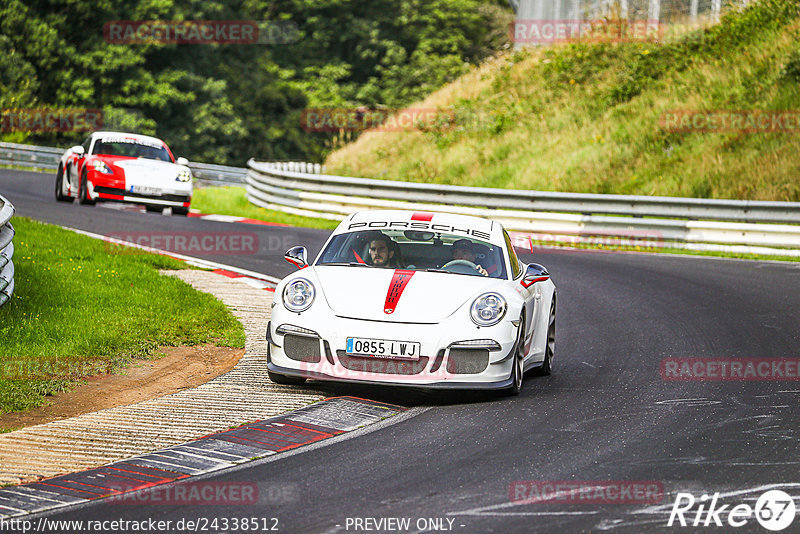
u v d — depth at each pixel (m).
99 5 153.88
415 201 74.56
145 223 59.97
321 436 21.20
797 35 91.62
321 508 16.50
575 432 21.88
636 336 34.94
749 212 63.19
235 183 121.31
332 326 24.28
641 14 111.69
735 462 19.56
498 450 20.27
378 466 19.02
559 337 34.94
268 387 25.56
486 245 28.36
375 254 27.59
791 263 56.72
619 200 67.56
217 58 179.62
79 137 154.50
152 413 22.75
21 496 17.00
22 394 23.44
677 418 23.33
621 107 94.12
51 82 151.88
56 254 41.66
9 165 109.12
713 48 98.12
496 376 24.41
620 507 16.73
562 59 109.31
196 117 164.88
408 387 25.81
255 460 19.41
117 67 155.25
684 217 65.31
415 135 106.19
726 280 49.06
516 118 101.25
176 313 33.69
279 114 190.62
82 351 27.36
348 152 110.81
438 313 24.56
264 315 35.78
